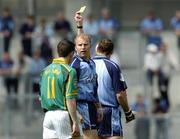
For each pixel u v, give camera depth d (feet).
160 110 198.49
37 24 236.43
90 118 96.73
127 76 216.13
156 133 176.24
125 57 219.20
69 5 242.58
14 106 192.34
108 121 100.53
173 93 213.87
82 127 96.53
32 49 214.90
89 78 96.63
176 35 222.28
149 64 212.43
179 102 212.84
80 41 96.48
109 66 100.27
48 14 248.73
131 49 219.41
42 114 191.21
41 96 94.79
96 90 97.45
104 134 100.73
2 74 208.95
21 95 193.06
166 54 214.69
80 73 96.27
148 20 220.23
